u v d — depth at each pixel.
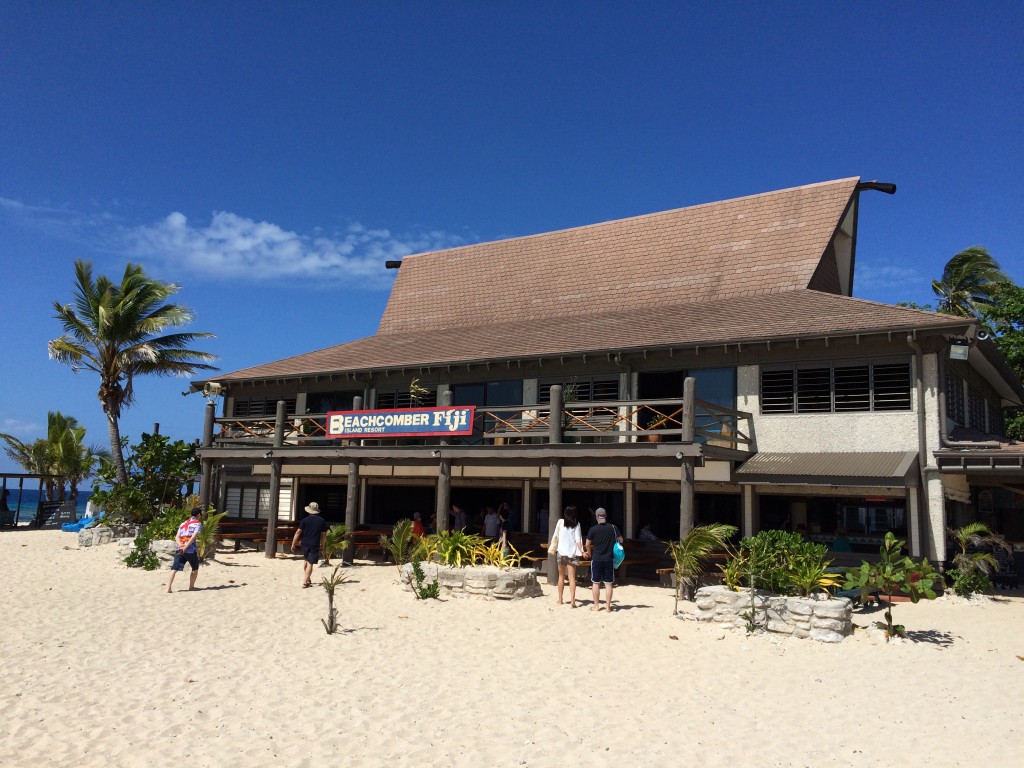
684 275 25.86
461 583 15.22
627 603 14.80
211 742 7.54
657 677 9.92
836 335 17.36
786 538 13.01
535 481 22.75
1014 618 13.72
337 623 12.62
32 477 37.69
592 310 26.70
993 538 17.05
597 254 28.67
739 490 19.19
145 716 8.22
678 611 13.84
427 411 19.48
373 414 20.38
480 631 12.38
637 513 20.77
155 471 27.05
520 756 7.30
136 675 9.72
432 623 12.93
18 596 15.28
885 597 15.38
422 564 16.42
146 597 15.20
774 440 18.80
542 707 8.70
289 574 18.33
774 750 7.51
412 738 7.71
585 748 7.52
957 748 7.60
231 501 28.67
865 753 7.45
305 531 16.56
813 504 18.34
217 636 11.90
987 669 10.34
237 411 28.77
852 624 12.63
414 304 31.84
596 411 21.06
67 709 8.39
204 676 9.72
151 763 7.02
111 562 20.77
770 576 12.67
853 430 17.94
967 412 20.27
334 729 7.93
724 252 25.67
